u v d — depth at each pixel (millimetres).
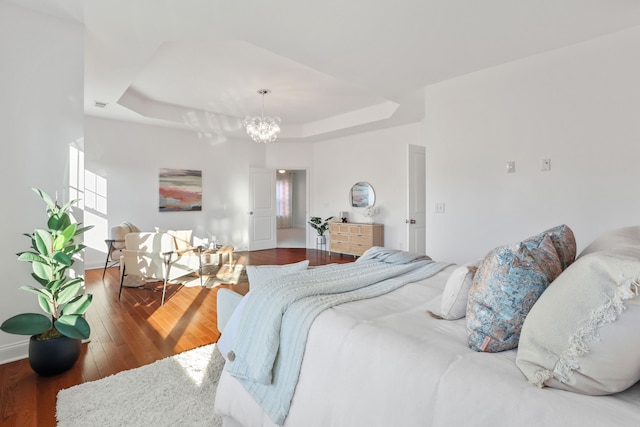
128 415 1735
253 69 4086
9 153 2316
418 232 4879
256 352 1452
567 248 1319
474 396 907
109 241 4820
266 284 1747
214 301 3750
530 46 2998
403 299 1648
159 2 2346
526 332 961
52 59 2488
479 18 2547
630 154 2711
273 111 6086
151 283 4523
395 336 1180
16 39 2344
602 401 819
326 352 1268
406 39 2867
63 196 2535
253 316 1563
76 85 2600
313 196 7918
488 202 3494
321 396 1232
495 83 3428
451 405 931
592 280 867
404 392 1029
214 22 2605
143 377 2109
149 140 6098
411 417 995
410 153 4773
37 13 2432
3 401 1855
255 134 5055
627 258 836
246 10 2441
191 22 2609
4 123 2299
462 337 1213
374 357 1138
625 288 782
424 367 1027
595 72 2859
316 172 7859
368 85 3955
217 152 7016
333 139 7395
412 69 3498
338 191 7367
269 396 1384
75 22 2588
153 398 1889
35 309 2424
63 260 2043
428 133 3979
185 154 6559
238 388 1544
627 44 2709
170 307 3543
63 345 2152
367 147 6766
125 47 3039
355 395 1141
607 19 2564
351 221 7102
